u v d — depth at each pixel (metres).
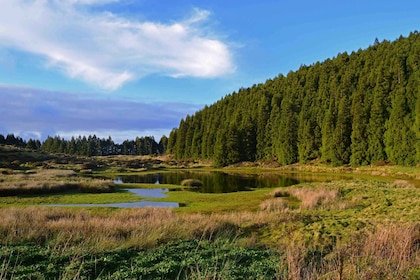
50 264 8.28
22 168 69.88
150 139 190.75
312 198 25.38
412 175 54.09
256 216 16.91
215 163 101.19
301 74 123.75
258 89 135.50
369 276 6.65
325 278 6.98
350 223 14.41
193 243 11.33
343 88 88.56
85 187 38.38
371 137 70.50
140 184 48.00
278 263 8.70
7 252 9.06
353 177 55.84
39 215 17.77
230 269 8.24
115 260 8.97
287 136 89.75
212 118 130.75
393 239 9.15
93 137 194.62
